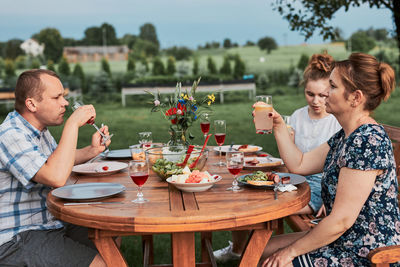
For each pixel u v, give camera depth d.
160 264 3.11
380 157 1.74
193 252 1.82
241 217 1.67
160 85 15.61
